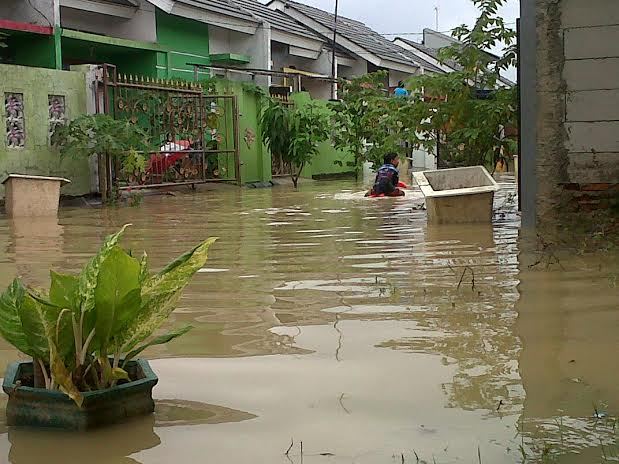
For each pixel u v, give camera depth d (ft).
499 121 31.04
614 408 7.75
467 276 15.14
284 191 47.24
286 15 75.46
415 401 8.06
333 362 9.52
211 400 8.24
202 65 55.26
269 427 7.41
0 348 10.67
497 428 7.27
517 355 9.68
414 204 33.99
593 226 21.95
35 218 30.55
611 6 21.91
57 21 45.68
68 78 39.29
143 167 39.06
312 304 12.84
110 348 7.82
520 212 24.82
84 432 7.34
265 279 15.25
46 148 38.01
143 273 8.24
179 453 6.83
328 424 7.46
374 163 57.67
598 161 22.34
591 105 22.33
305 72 70.59
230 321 11.75
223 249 19.84
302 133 56.24
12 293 7.87
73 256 19.48
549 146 22.75
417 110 32.94
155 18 53.88
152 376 7.90
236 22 59.57
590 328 10.93
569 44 22.35
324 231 23.75
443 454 6.67
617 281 14.25
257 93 55.83
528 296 13.14
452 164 33.73
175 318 12.00
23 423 7.55
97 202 38.70
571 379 8.71
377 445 6.91
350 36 77.20
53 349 7.27
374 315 11.96
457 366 9.27
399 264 16.85
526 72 22.88
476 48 31.37
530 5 22.67
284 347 10.25
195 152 48.39
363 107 58.44
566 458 6.54
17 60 46.78
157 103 45.50
